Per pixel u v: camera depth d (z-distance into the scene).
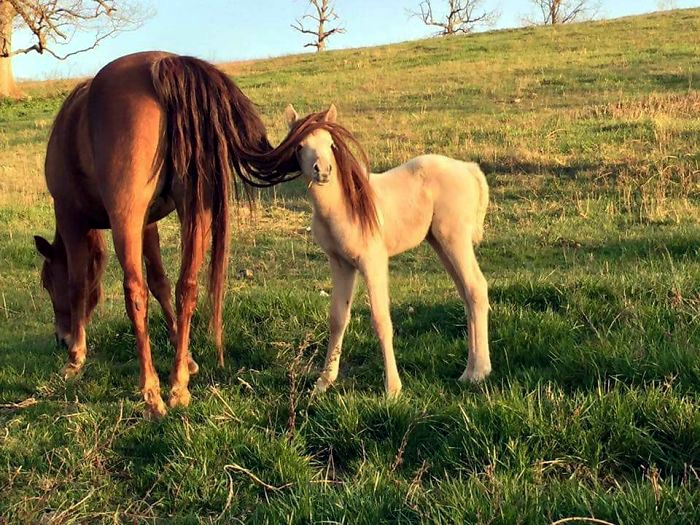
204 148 4.20
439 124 15.72
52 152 4.82
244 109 4.38
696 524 2.62
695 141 11.95
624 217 9.58
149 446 3.75
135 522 3.13
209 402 4.12
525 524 2.69
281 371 4.89
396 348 5.08
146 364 4.22
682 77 18.62
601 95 17.52
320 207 4.11
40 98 27.50
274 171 4.41
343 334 4.80
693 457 3.18
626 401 3.48
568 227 9.41
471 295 4.46
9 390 4.93
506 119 15.54
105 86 4.29
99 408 4.38
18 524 3.13
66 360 5.44
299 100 21.17
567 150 12.64
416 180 4.51
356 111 18.80
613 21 33.41
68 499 3.31
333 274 4.47
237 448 3.55
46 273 5.69
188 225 4.22
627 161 11.38
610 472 3.21
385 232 4.38
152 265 5.27
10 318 7.15
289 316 5.69
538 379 4.15
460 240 4.50
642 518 2.63
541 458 3.24
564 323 4.89
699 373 3.69
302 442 3.65
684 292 5.09
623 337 4.44
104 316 6.78
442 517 2.72
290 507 2.96
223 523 3.04
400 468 3.42
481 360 4.42
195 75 4.23
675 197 10.04
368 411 3.76
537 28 34.44
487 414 3.51
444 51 29.38
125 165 4.08
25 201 12.65
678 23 29.58
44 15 27.70
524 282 5.79
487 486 2.94
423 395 4.08
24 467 3.65
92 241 5.49
